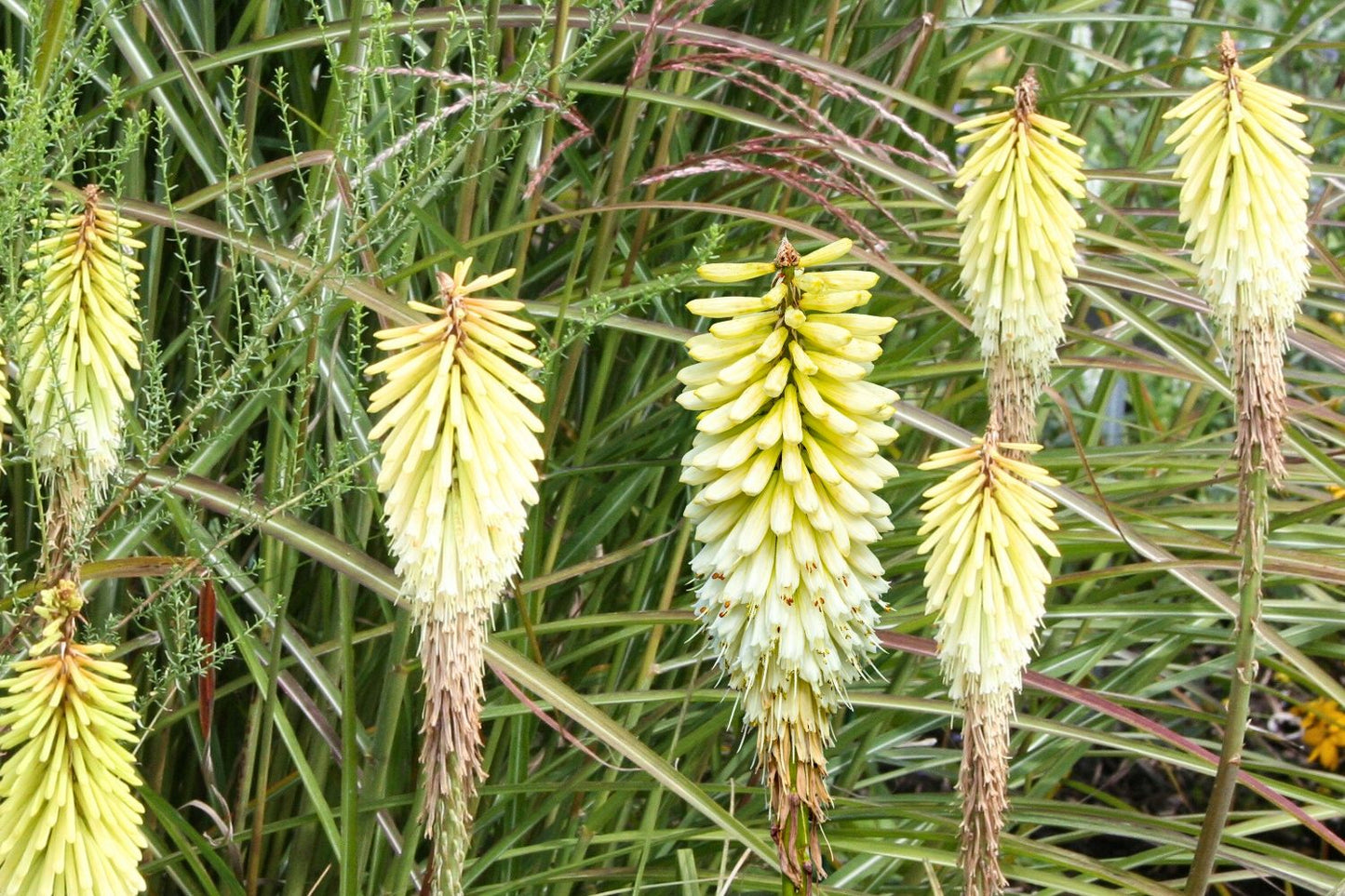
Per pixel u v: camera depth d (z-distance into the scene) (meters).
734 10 3.34
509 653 2.06
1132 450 3.26
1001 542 1.77
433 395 1.63
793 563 1.72
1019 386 2.17
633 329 2.50
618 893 2.76
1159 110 3.60
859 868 2.64
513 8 2.63
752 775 2.95
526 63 2.13
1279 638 2.37
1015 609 1.78
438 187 2.28
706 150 3.37
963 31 3.80
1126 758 3.92
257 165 2.99
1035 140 2.11
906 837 2.39
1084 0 3.26
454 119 2.91
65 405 1.81
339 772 2.83
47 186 1.92
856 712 3.11
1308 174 2.24
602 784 2.48
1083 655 3.17
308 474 2.63
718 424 1.71
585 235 2.52
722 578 1.77
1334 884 2.42
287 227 2.84
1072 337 3.45
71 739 1.54
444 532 1.68
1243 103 2.19
